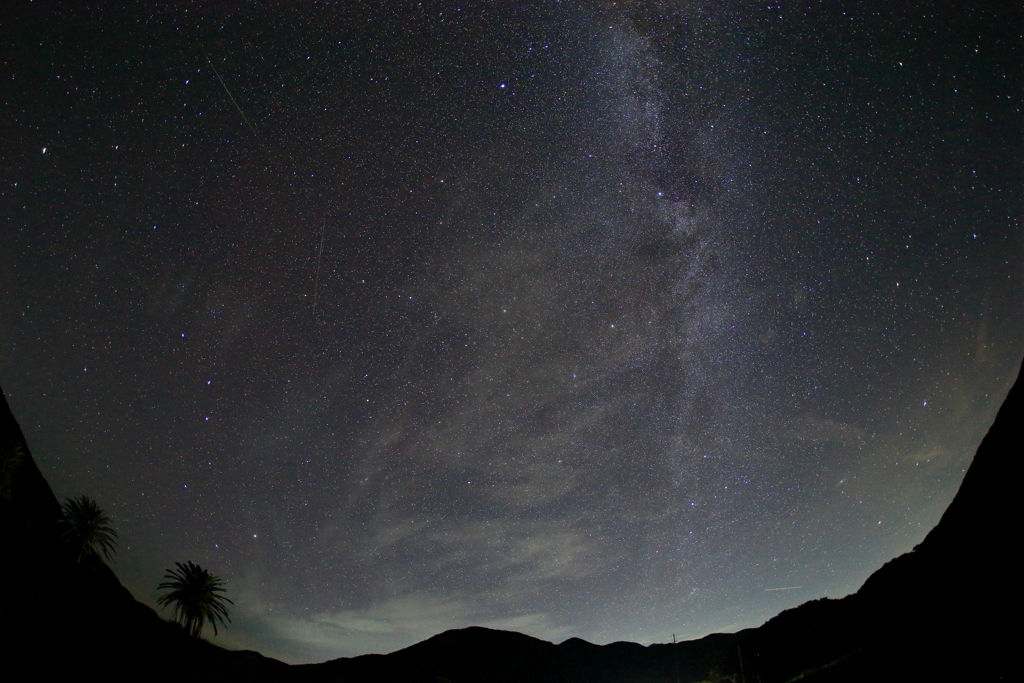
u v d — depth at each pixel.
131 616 46.28
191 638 50.91
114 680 34.59
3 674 29.56
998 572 34.94
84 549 47.03
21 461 45.28
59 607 38.16
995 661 28.28
